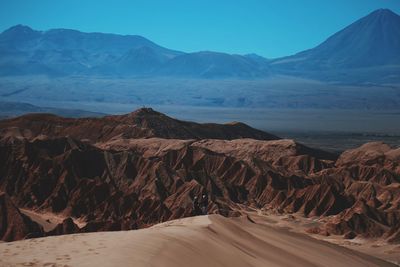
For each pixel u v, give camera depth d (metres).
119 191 126.75
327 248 55.28
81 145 162.00
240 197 145.88
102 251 35.06
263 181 152.38
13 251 35.50
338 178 155.12
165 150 179.25
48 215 121.06
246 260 41.09
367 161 178.50
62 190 130.00
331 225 116.19
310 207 136.12
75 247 36.56
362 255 59.09
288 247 50.53
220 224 49.03
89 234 41.94
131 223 98.44
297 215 133.25
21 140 162.38
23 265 31.64
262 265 41.38
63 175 135.12
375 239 109.06
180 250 37.59
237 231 49.16
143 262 33.00
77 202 122.69
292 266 44.53
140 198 134.12
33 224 93.94
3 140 162.88
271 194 146.25
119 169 147.62
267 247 47.31
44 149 152.50
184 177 144.25
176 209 121.38
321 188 139.62
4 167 140.62
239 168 160.50
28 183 134.00
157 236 40.31
